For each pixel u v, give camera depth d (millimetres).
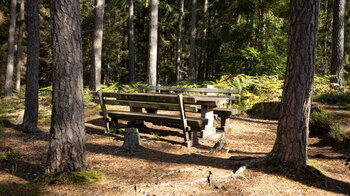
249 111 9867
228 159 4359
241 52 14805
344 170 3773
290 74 3553
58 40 3410
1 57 22812
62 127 3529
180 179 3447
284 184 3287
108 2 23125
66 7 3406
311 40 3398
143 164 4191
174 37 28391
